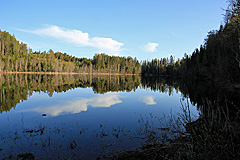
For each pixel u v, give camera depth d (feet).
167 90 66.44
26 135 17.58
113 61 352.90
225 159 9.14
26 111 28.76
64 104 35.37
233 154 8.84
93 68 337.93
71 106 33.35
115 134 17.93
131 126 20.68
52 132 18.54
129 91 63.05
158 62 313.12
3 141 16.01
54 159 12.66
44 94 50.11
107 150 14.21
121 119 23.98
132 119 23.97
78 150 14.19
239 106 23.82
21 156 13.05
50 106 33.12
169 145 14.10
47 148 14.52
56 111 28.91
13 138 16.74
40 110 29.58
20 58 229.66
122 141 16.10
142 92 59.82
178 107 32.32
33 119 23.85
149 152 13.51
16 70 209.05
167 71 290.15
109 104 35.88
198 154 11.27
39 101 38.63
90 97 46.06
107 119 23.94
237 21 34.71
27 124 21.50
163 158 12.35
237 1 32.07
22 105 33.94
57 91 58.29
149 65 328.49
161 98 44.96
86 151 14.02
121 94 53.83
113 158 12.85
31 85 76.07
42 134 17.93
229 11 34.53
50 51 305.12
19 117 24.86
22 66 225.76
